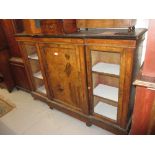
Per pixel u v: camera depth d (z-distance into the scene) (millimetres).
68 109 2418
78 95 2160
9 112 2855
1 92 3615
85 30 1971
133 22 1524
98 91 2076
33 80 2838
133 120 1494
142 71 1362
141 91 1303
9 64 3301
